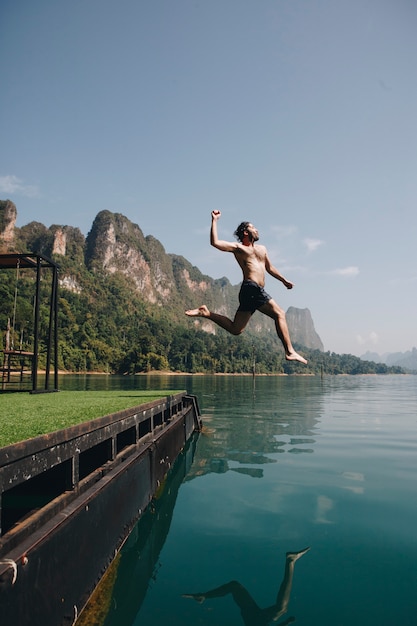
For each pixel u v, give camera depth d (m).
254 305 5.27
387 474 8.77
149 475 7.09
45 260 13.05
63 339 124.19
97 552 4.39
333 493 7.46
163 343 173.25
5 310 85.06
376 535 5.62
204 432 14.80
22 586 2.93
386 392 47.09
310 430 15.21
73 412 6.30
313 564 4.83
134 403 8.19
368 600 4.04
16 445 3.31
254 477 8.62
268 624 3.62
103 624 3.66
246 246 5.56
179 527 5.98
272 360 189.00
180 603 4.02
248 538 5.56
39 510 3.77
